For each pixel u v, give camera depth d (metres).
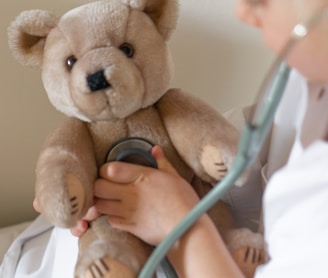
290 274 0.44
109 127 0.68
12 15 0.89
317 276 0.42
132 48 0.65
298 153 0.49
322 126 0.48
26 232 0.92
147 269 0.54
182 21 0.92
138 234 0.64
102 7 0.66
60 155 0.65
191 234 0.58
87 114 0.65
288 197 0.44
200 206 0.50
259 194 0.72
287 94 0.59
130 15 0.66
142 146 0.68
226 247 0.60
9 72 0.94
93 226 0.68
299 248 0.43
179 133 0.68
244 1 0.46
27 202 1.09
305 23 0.39
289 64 0.44
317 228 0.42
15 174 1.04
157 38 0.67
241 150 0.44
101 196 0.66
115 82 0.62
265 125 0.42
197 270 0.56
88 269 0.61
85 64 0.63
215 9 0.91
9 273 0.88
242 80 0.97
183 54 0.95
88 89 0.62
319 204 0.42
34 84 0.96
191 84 0.98
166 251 0.54
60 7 0.89
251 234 0.64
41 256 0.88
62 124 0.70
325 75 0.44
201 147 0.66
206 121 0.67
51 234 0.90
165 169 0.66
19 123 0.99
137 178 0.65
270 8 0.44
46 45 0.68
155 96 0.67
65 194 0.62
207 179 0.68
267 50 0.94
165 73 0.67
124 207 0.64
